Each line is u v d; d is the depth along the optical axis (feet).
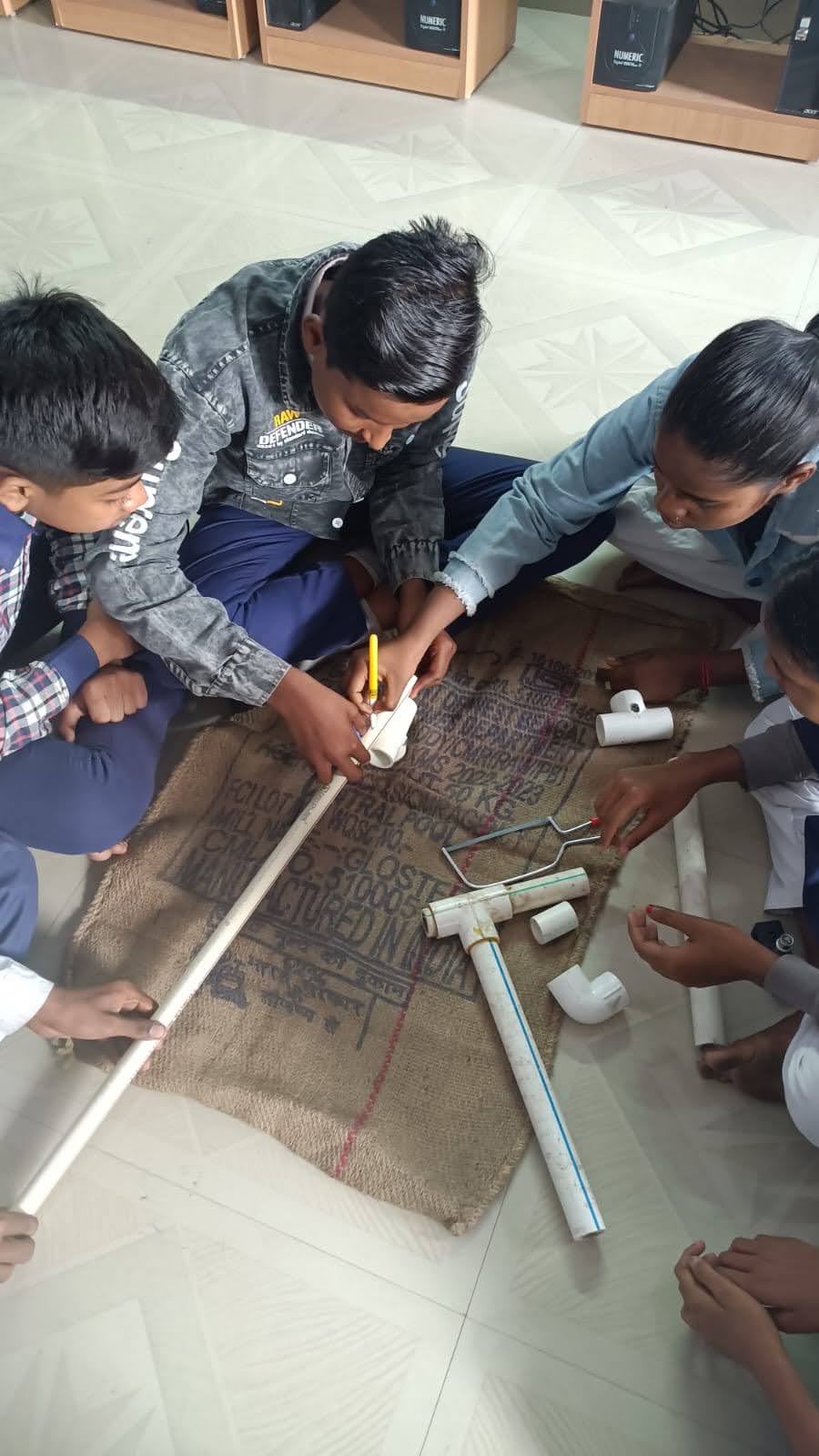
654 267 6.81
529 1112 3.56
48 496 3.23
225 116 8.04
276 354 3.76
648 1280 3.34
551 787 4.45
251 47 8.64
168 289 6.55
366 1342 3.22
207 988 3.88
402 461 4.60
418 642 4.25
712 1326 3.06
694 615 5.09
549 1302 3.30
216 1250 3.38
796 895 3.99
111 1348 3.21
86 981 3.90
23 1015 3.44
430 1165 3.51
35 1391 3.13
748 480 3.50
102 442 3.04
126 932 4.01
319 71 8.39
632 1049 3.80
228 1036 3.78
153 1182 3.50
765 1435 3.10
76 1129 3.37
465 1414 3.11
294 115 8.06
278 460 4.16
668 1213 3.47
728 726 4.66
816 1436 2.76
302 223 7.11
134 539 3.77
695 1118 3.65
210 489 4.54
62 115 8.04
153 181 7.44
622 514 4.78
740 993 3.93
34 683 3.78
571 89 8.32
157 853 4.21
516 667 4.84
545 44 8.80
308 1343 3.22
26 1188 3.30
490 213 7.22
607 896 4.16
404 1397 3.14
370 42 8.13
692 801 4.38
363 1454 3.04
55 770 3.82
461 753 4.55
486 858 4.23
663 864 4.26
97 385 2.98
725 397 3.34
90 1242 3.38
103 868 4.22
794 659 3.33
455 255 3.23
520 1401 3.14
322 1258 3.37
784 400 3.35
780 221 7.16
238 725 4.58
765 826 4.36
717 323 6.43
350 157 7.69
